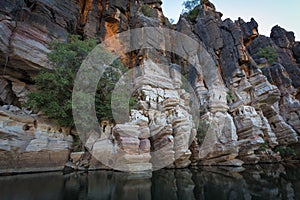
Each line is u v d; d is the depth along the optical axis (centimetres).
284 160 1656
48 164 820
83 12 1794
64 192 473
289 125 1820
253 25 2800
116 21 1877
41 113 923
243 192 506
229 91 1845
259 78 1883
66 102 931
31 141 786
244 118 1492
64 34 1207
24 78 1068
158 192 510
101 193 482
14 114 793
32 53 984
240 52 2072
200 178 746
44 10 1230
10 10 984
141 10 2172
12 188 485
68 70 982
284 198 438
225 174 857
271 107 1816
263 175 822
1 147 685
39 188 499
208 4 2688
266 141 1596
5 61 934
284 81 2141
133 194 484
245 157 1409
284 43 2875
